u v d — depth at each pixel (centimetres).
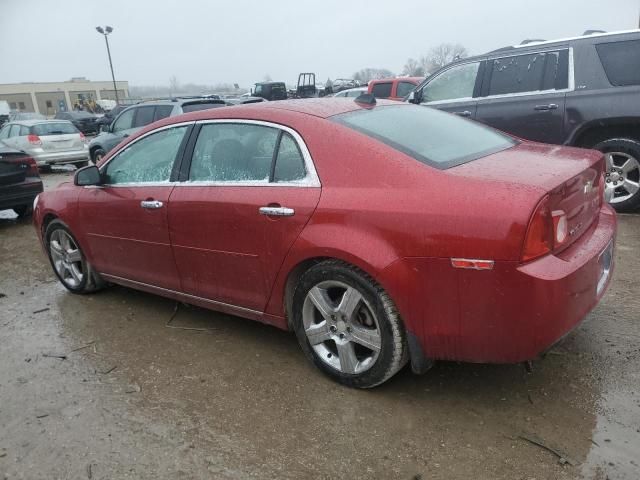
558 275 246
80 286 489
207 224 350
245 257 336
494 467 247
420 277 266
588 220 299
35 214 511
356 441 272
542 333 250
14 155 834
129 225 407
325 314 311
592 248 278
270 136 331
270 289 332
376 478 247
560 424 271
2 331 434
